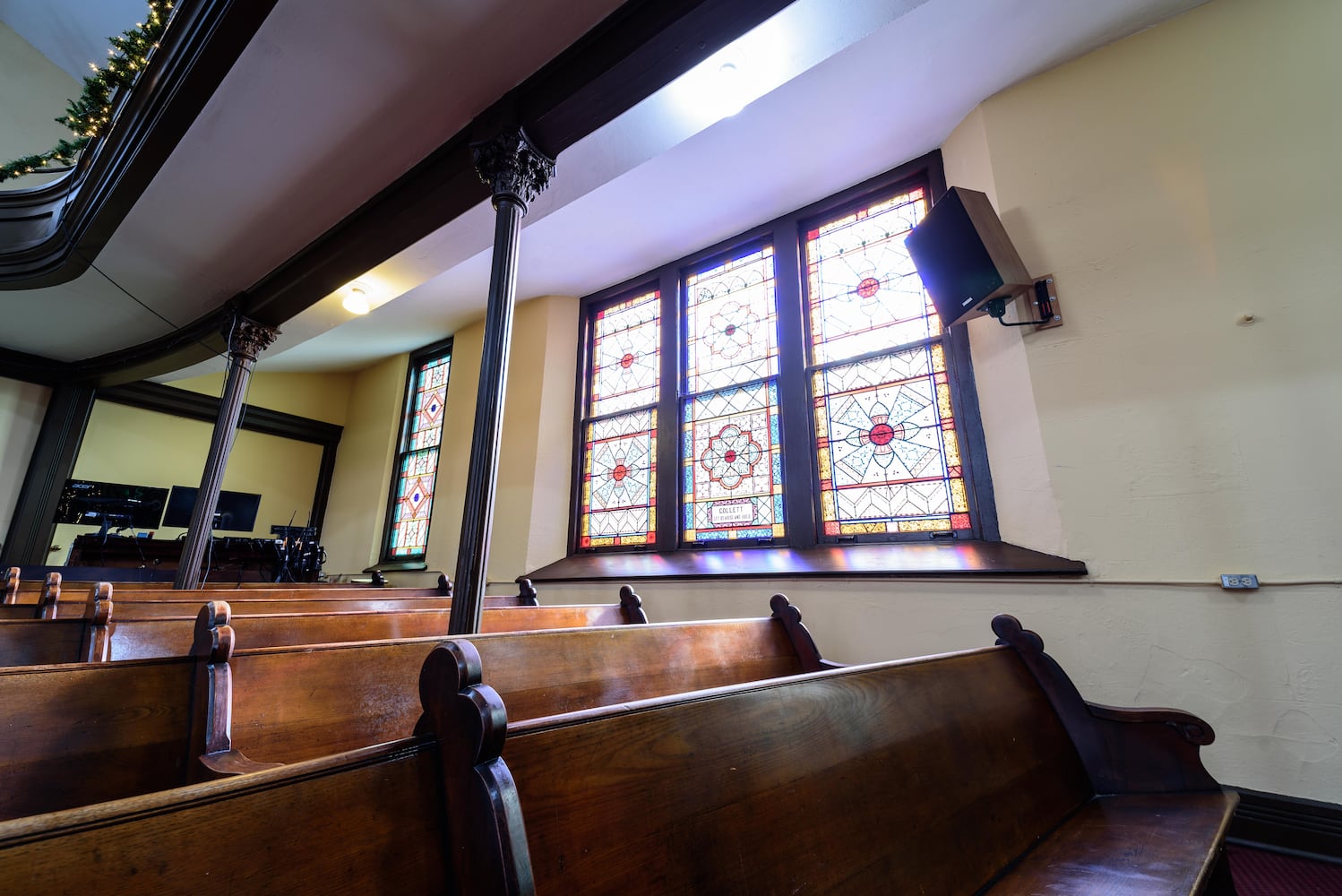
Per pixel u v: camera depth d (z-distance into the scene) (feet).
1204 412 7.99
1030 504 9.39
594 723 2.58
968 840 3.80
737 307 15.02
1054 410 9.18
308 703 4.07
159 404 21.86
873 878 3.15
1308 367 7.45
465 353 20.39
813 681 3.72
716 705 3.09
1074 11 9.14
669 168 12.80
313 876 1.87
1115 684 8.05
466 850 2.05
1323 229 7.64
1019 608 9.02
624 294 17.70
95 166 11.28
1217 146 8.54
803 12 7.39
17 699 3.26
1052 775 4.91
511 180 9.00
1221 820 4.41
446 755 2.25
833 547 11.87
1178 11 9.14
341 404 25.85
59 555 19.30
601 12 8.11
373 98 9.28
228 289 14.57
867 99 10.93
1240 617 7.39
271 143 10.12
